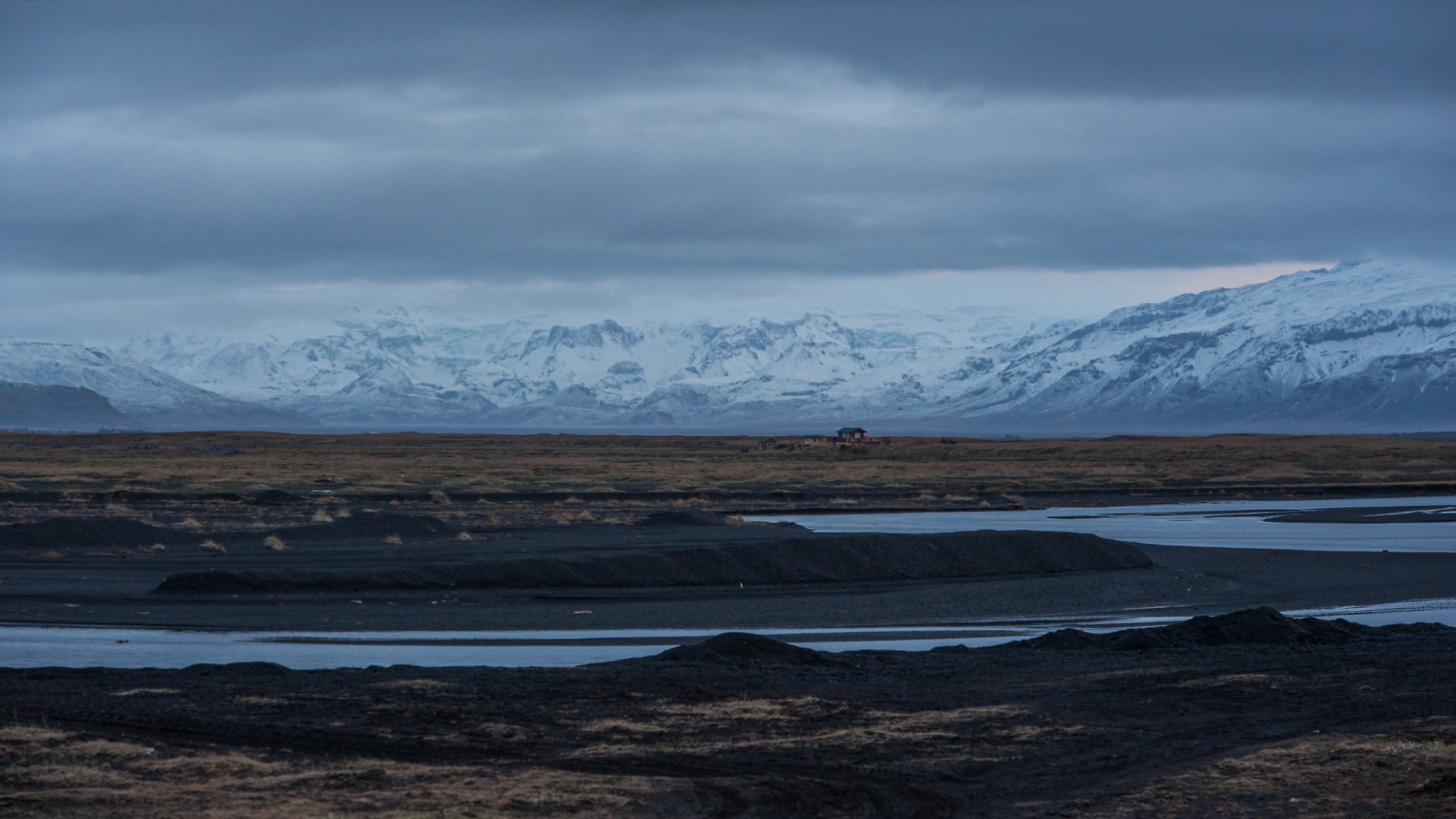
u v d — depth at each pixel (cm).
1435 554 9475
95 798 2445
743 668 4234
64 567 7069
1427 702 3541
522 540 9056
